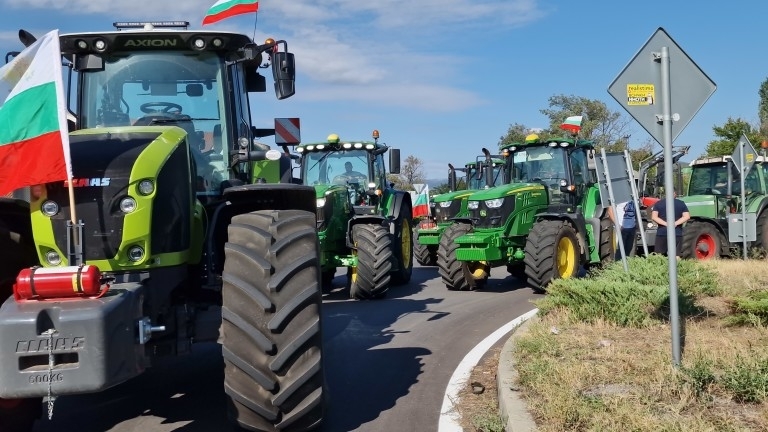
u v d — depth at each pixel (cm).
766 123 3500
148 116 555
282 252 432
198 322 461
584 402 449
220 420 514
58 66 404
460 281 1181
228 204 501
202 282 498
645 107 573
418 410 532
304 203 510
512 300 1062
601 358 566
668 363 525
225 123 560
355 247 1104
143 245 416
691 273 850
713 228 1379
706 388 468
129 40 549
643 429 395
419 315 941
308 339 421
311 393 427
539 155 1288
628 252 1343
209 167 553
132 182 415
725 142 3275
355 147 1302
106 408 549
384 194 1279
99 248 407
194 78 560
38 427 509
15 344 344
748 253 1419
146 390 593
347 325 878
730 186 1440
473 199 1183
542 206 1209
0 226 436
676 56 569
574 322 712
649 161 1427
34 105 403
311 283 429
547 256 1095
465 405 540
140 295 390
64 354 348
